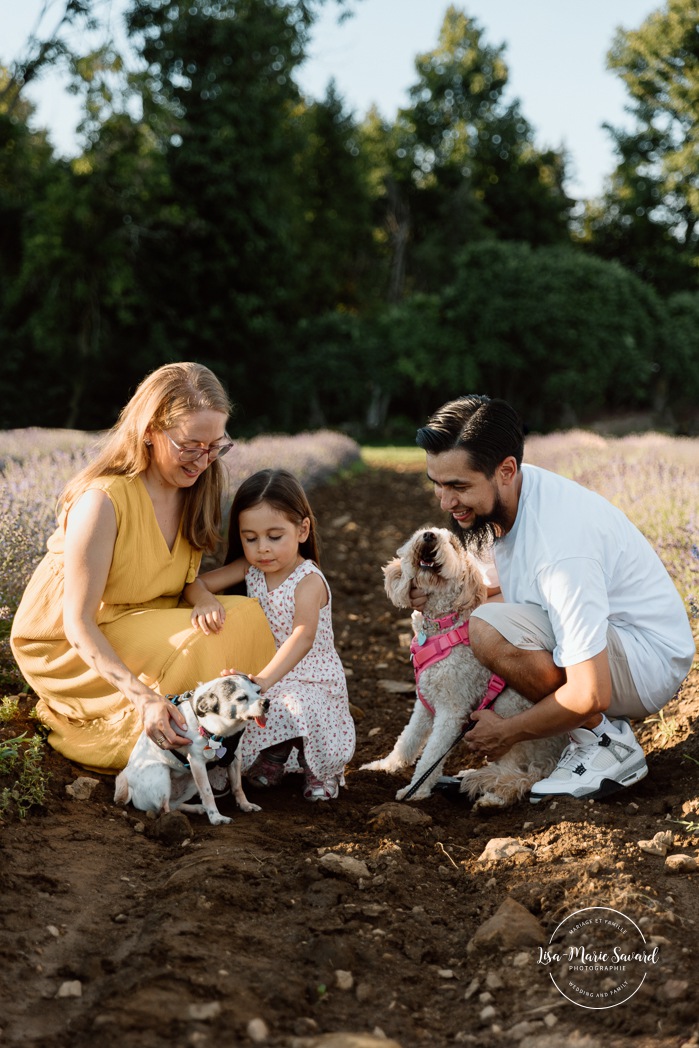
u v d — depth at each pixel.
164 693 3.30
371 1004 2.11
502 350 39.59
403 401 42.84
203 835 3.00
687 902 2.50
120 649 3.38
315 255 44.41
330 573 8.73
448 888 2.75
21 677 4.18
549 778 3.41
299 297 43.44
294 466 13.77
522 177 52.09
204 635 3.36
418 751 4.01
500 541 3.42
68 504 3.47
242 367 36.78
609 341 39.81
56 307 31.34
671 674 3.54
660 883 2.62
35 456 10.57
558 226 52.97
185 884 2.54
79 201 30.17
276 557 3.57
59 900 2.49
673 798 3.29
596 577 3.22
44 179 30.80
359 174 46.09
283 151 37.09
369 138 50.53
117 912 2.46
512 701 3.54
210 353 36.75
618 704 3.57
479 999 2.15
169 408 3.27
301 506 3.62
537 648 3.33
